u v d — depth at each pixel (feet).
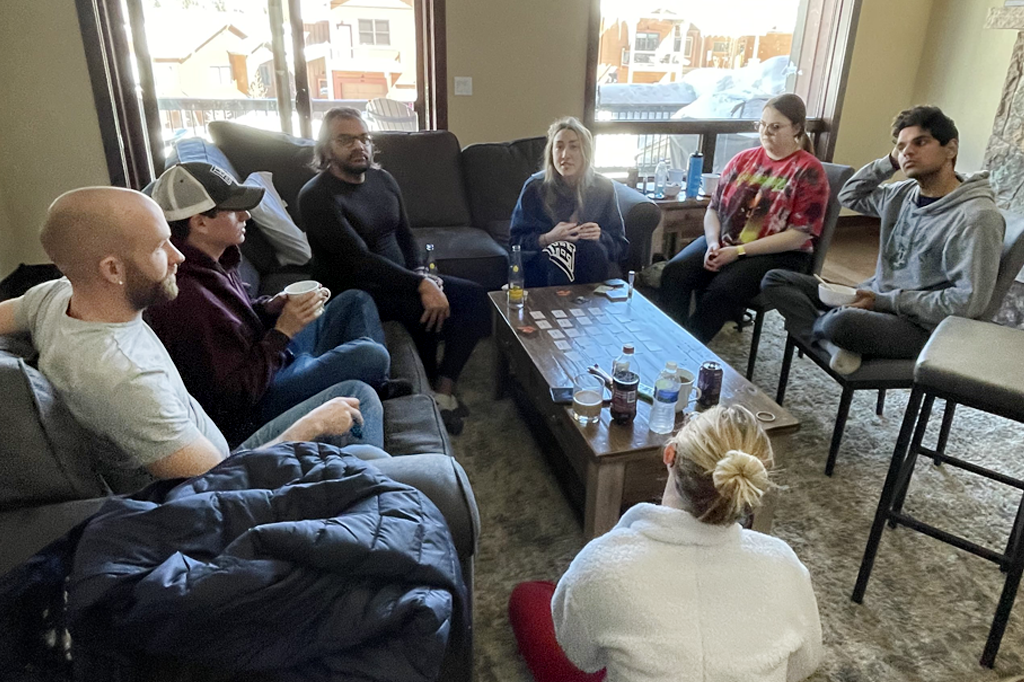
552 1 12.82
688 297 9.96
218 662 2.82
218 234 5.27
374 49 13.08
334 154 7.78
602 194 9.56
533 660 4.65
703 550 3.11
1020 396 4.57
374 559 2.99
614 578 3.06
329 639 2.89
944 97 14.58
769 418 5.63
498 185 11.62
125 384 3.67
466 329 8.32
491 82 13.10
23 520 3.27
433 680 2.98
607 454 5.24
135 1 11.21
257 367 5.20
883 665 5.09
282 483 3.46
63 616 3.11
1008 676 5.02
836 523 6.59
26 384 3.29
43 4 10.57
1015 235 6.51
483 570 5.97
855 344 6.84
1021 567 4.78
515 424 8.29
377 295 8.00
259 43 12.28
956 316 5.93
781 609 3.11
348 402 4.79
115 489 4.06
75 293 3.79
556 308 8.01
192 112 12.56
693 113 14.83
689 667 2.92
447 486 3.94
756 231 9.47
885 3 14.38
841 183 9.23
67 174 11.56
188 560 2.81
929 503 6.86
